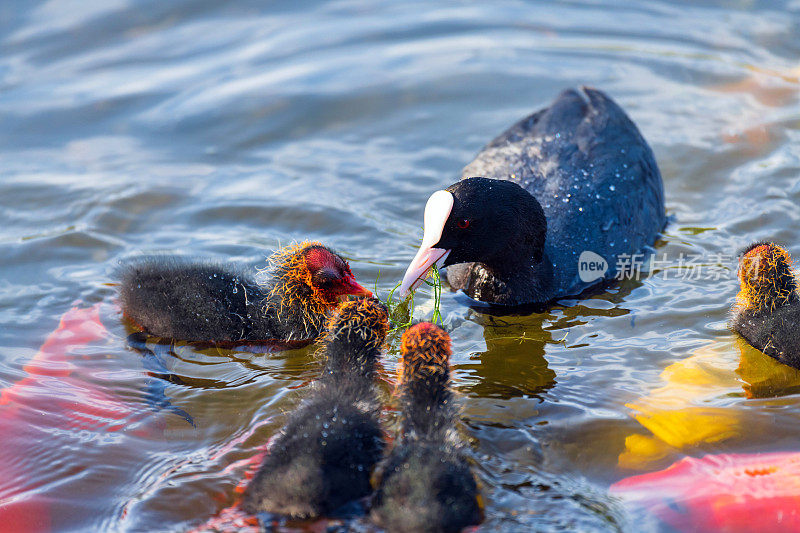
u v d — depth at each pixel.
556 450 8.23
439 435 7.81
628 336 10.46
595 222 11.95
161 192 14.11
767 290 10.31
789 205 13.15
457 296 11.82
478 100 16.64
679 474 7.85
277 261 11.26
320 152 15.37
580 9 19.48
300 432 7.82
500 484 7.70
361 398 8.62
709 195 13.77
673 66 17.19
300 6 19.89
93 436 8.73
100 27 18.86
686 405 8.95
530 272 11.49
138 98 16.78
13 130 15.84
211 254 12.59
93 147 15.45
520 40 18.38
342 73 17.39
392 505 6.91
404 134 15.84
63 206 13.72
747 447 8.23
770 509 7.33
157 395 9.48
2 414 9.07
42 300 11.54
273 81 17.17
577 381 9.49
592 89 14.20
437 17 19.30
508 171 12.74
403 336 8.71
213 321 10.65
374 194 14.16
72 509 7.72
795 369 9.64
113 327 10.98
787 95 16.02
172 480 7.99
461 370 9.84
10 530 7.45
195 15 19.44
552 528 7.10
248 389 9.61
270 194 14.11
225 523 7.30
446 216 10.87
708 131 15.23
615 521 7.22
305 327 10.96
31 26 18.80
